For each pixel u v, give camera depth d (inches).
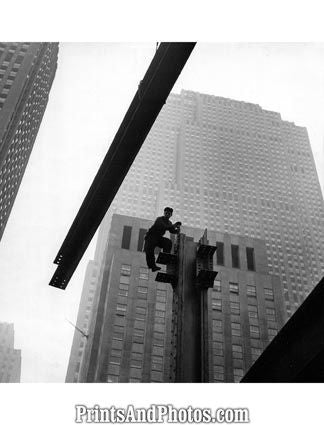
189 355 320.2
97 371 3312.0
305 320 405.7
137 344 3491.6
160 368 3400.6
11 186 4020.7
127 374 3329.2
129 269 3919.8
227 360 3570.4
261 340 3754.9
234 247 4414.4
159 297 3786.9
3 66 3639.3
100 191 409.7
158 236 349.4
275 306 4008.4
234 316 3858.3
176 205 7559.1
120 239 4202.8
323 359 382.6
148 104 359.9
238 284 4079.7
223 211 7755.9
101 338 3491.6
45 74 4722.0
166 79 350.0
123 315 3624.5
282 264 7411.4
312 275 7554.1
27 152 4566.9
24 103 3656.5
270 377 466.9
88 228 434.3
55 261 466.6
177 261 354.9
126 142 378.9
